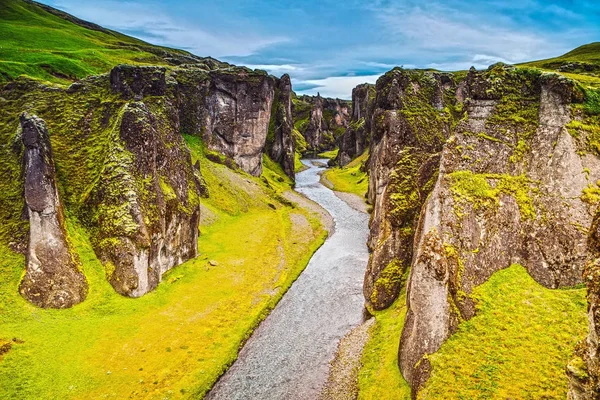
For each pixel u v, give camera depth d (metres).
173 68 115.75
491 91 40.62
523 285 33.50
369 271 49.44
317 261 66.44
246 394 36.81
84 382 36.12
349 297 53.56
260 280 58.22
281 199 103.25
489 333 30.39
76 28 168.00
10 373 35.34
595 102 37.53
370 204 104.12
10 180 51.91
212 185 92.69
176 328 45.16
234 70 117.19
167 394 35.88
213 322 47.09
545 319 30.44
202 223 77.31
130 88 65.31
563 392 25.33
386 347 38.75
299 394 36.53
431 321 31.14
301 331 46.38
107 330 43.19
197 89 110.94
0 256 45.69
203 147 109.69
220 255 65.81
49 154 49.00
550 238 34.91
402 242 46.62
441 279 31.00
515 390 26.48
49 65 92.94
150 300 49.59
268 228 81.00
